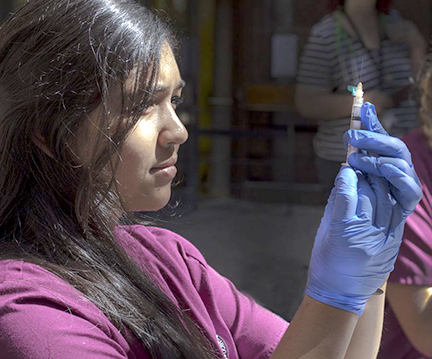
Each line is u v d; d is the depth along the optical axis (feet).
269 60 21.25
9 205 3.04
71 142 2.94
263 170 21.57
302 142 21.22
